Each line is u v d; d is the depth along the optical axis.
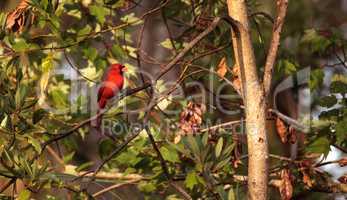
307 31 13.30
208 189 10.99
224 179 11.89
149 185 11.96
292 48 13.82
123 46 13.37
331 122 11.99
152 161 11.95
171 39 12.87
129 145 12.07
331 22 20.00
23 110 10.65
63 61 13.42
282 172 11.59
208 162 10.65
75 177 10.98
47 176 10.32
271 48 9.96
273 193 15.02
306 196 13.46
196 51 12.57
